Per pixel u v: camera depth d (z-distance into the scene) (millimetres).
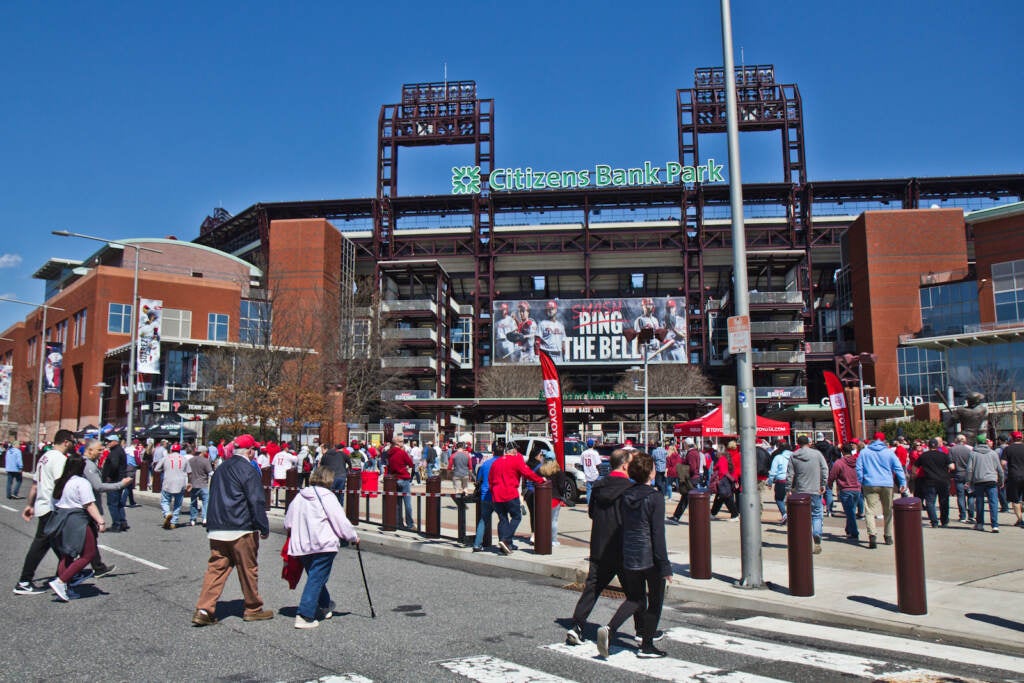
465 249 99812
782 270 92000
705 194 96188
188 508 22781
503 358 89875
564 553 13031
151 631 7668
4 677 6082
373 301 76125
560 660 6695
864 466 13758
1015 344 56719
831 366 88062
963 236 77688
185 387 54094
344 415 59531
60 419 65750
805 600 9000
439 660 6660
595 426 76438
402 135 100750
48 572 11500
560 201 98250
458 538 14703
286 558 8039
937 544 13508
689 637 7637
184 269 74812
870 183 92000
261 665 6449
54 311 71188
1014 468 16234
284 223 84125
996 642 7199
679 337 88250
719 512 20656
